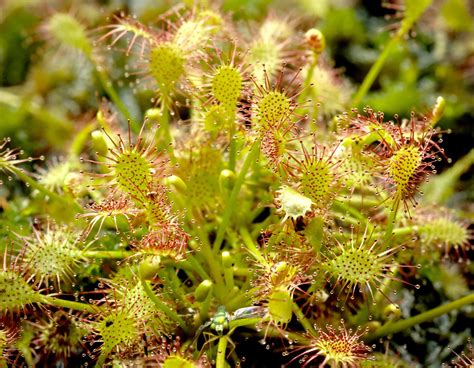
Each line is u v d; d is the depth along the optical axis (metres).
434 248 0.23
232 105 0.22
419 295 0.24
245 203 0.23
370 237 0.21
